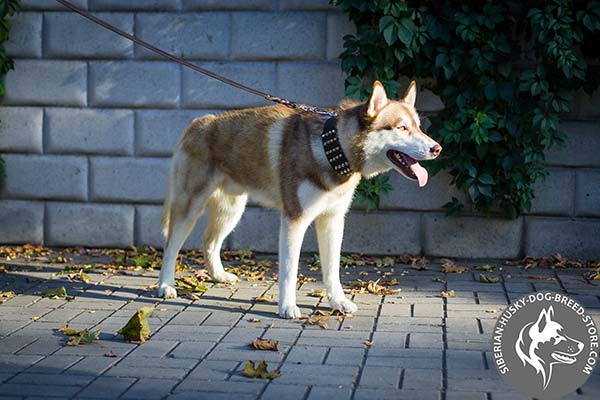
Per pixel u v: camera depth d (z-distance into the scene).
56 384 4.18
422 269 7.13
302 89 7.51
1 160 7.80
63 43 7.71
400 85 7.43
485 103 7.25
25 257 7.51
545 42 6.80
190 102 7.63
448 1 7.10
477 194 7.21
